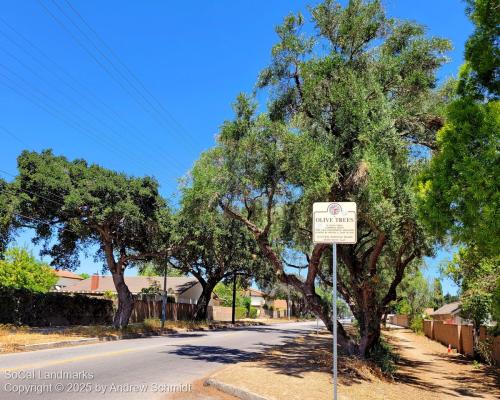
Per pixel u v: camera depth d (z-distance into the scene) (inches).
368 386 502.0
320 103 614.5
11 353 697.6
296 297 3029.0
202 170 666.8
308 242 799.1
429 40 605.9
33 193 1007.6
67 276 2938.0
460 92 439.5
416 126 605.9
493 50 413.7
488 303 910.4
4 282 1125.7
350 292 884.6
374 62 612.7
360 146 563.8
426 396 524.4
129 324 1317.7
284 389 424.2
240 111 668.1
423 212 404.8
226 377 470.9
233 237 1531.7
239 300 3213.6
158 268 1664.6
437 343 1451.8
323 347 887.7
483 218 356.8
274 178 652.7
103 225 1098.7
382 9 613.6
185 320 1712.6
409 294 2257.6
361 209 565.0
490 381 713.6
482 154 369.4
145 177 1126.4
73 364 565.3
